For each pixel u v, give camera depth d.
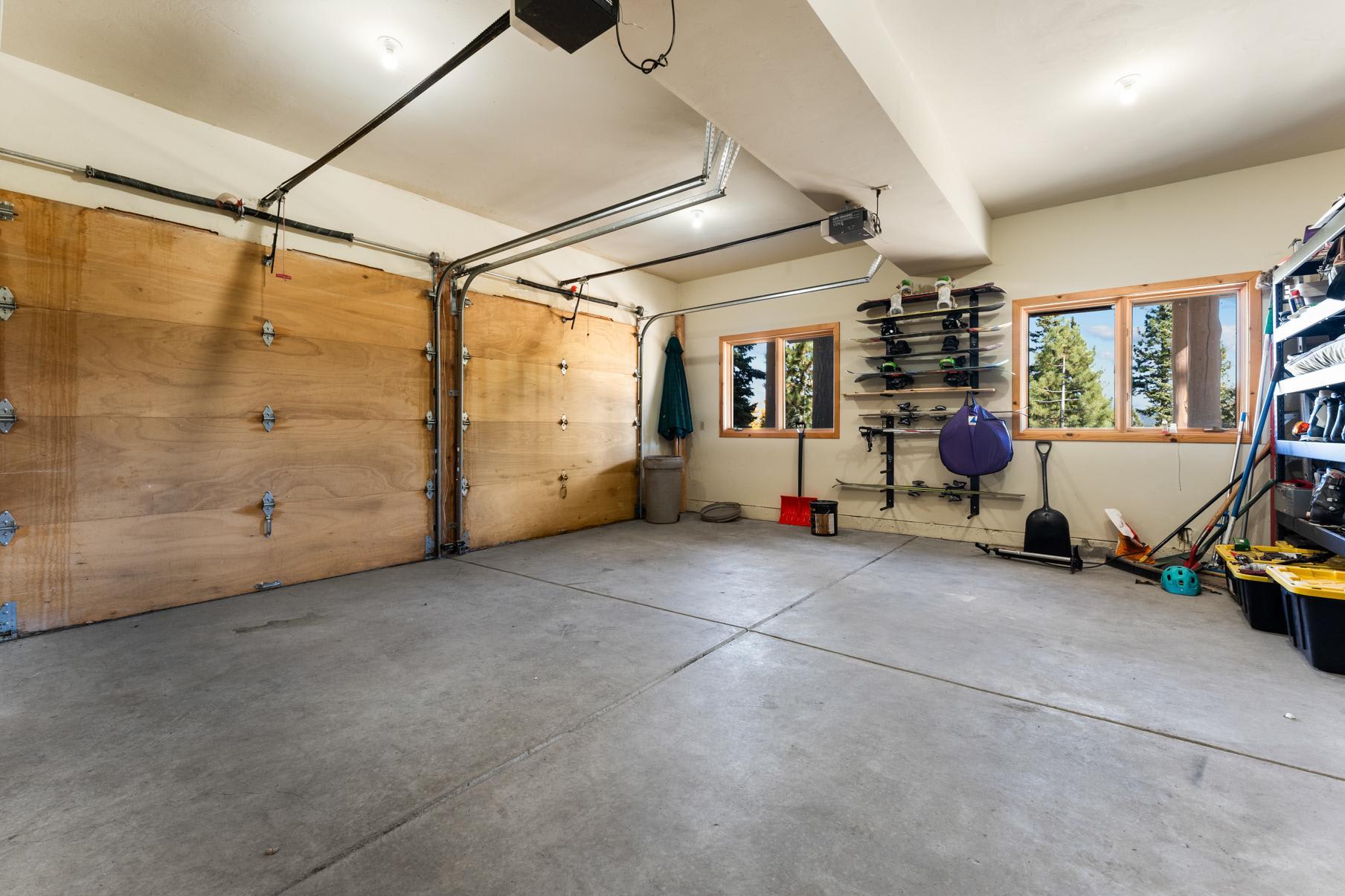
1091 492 4.65
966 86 3.12
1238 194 4.08
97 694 2.20
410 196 4.47
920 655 2.58
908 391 5.45
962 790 1.61
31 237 2.86
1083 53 2.83
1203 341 4.38
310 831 1.44
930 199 3.70
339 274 4.04
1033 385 5.12
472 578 3.95
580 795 1.58
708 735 1.91
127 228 3.14
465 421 4.80
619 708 2.09
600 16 1.73
